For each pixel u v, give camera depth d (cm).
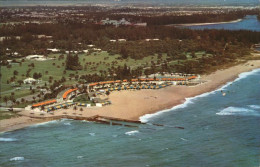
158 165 16262
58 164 16525
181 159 16812
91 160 16850
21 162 16812
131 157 17100
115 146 18388
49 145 18675
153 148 18038
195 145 18325
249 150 17612
